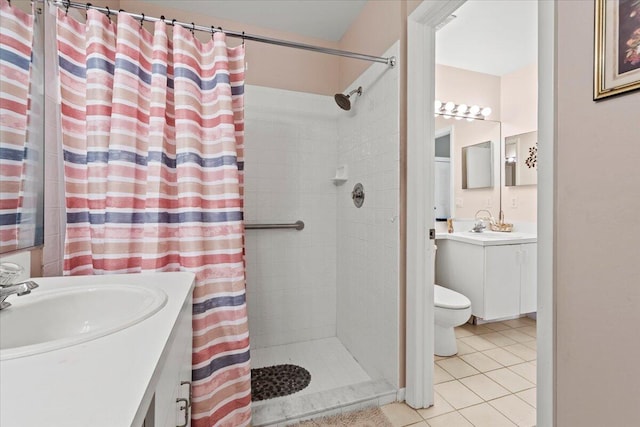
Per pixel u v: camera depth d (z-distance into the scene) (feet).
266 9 6.22
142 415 1.25
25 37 3.21
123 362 1.54
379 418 4.53
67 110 3.52
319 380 5.57
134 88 3.64
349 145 6.77
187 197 3.75
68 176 3.55
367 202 5.92
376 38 5.57
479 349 6.84
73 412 1.16
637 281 1.98
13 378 1.38
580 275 2.32
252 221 6.89
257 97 6.85
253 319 6.93
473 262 7.50
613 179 2.10
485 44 7.39
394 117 4.95
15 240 3.06
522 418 4.54
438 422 4.44
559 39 2.43
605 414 2.16
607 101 2.13
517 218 8.71
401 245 4.88
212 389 3.84
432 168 4.65
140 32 3.76
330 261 7.57
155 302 2.41
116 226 3.51
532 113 8.37
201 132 3.99
